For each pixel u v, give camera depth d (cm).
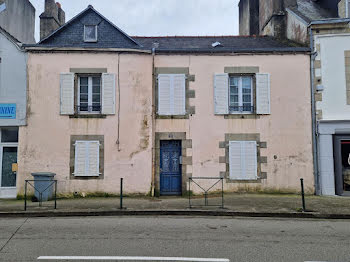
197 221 773
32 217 828
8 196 1113
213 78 1154
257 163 1130
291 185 1122
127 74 1140
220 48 1170
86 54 1138
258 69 1157
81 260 502
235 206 907
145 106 1135
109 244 582
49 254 529
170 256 520
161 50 1142
